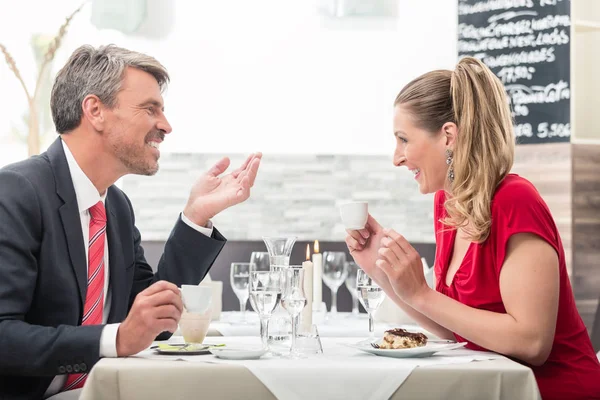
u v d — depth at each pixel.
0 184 1.79
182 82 4.66
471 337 1.72
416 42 4.72
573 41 4.15
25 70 4.73
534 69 4.24
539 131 4.23
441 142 1.96
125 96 1.95
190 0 4.66
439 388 1.45
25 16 4.72
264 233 4.53
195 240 2.09
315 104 4.72
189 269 2.09
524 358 1.70
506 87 4.31
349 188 4.55
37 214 1.79
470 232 1.83
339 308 4.19
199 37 4.67
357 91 4.73
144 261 2.24
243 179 2.08
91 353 1.58
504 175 1.88
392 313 2.99
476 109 1.89
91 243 1.93
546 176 4.22
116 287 2.00
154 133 2.00
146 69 1.99
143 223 4.45
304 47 4.71
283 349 1.73
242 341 1.92
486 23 4.37
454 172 1.90
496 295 1.82
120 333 1.58
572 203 4.14
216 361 1.50
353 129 4.73
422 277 1.76
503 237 1.77
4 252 1.71
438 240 2.11
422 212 4.55
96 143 1.95
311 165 4.55
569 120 4.14
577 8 4.45
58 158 1.91
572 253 4.14
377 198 4.55
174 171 4.48
